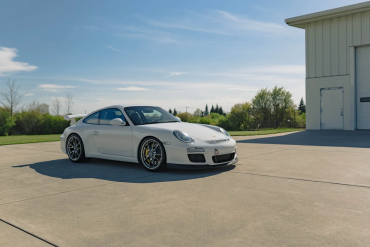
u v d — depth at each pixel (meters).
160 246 2.01
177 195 3.22
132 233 2.24
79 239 2.16
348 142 8.05
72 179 4.18
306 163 4.96
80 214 2.69
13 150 8.40
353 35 12.72
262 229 2.25
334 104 13.36
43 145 9.87
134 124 4.96
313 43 13.86
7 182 4.09
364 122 12.82
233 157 4.79
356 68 12.90
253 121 24.28
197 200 3.02
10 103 30.94
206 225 2.36
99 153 5.36
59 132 32.19
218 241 2.06
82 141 5.57
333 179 3.78
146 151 4.70
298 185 3.52
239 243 2.02
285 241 2.03
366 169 4.35
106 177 4.25
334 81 13.31
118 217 2.59
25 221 2.55
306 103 14.16
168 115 5.60
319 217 2.46
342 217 2.45
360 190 3.24
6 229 2.38
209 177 4.07
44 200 3.16
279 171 4.36
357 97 12.95
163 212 2.68
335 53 13.25
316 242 2.01
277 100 23.38
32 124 30.91
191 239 2.11
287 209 2.68
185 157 4.32
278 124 23.09
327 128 13.60
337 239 2.04
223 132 5.06
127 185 3.73
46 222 2.51
